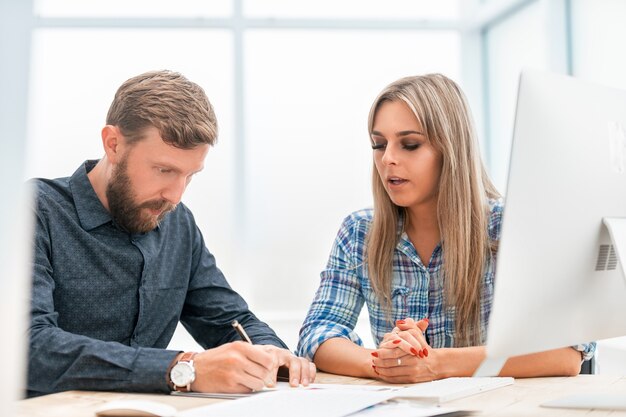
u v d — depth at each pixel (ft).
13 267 2.02
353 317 5.40
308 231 14.99
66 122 14.42
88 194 5.03
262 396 3.10
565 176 3.10
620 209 3.34
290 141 15.11
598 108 3.28
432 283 5.24
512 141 2.96
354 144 15.23
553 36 12.76
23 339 2.10
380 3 15.66
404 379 4.06
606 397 3.22
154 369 3.56
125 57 14.74
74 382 3.66
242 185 14.79
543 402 3.20
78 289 4.92
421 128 4.91
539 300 3.07
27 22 1.94
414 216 5.31
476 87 16.02
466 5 15.75
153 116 4.56
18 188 1.98
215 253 14.75
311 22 15.26
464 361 4.14
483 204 5.13
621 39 11.46
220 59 15.05
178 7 14.98
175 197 4.83
